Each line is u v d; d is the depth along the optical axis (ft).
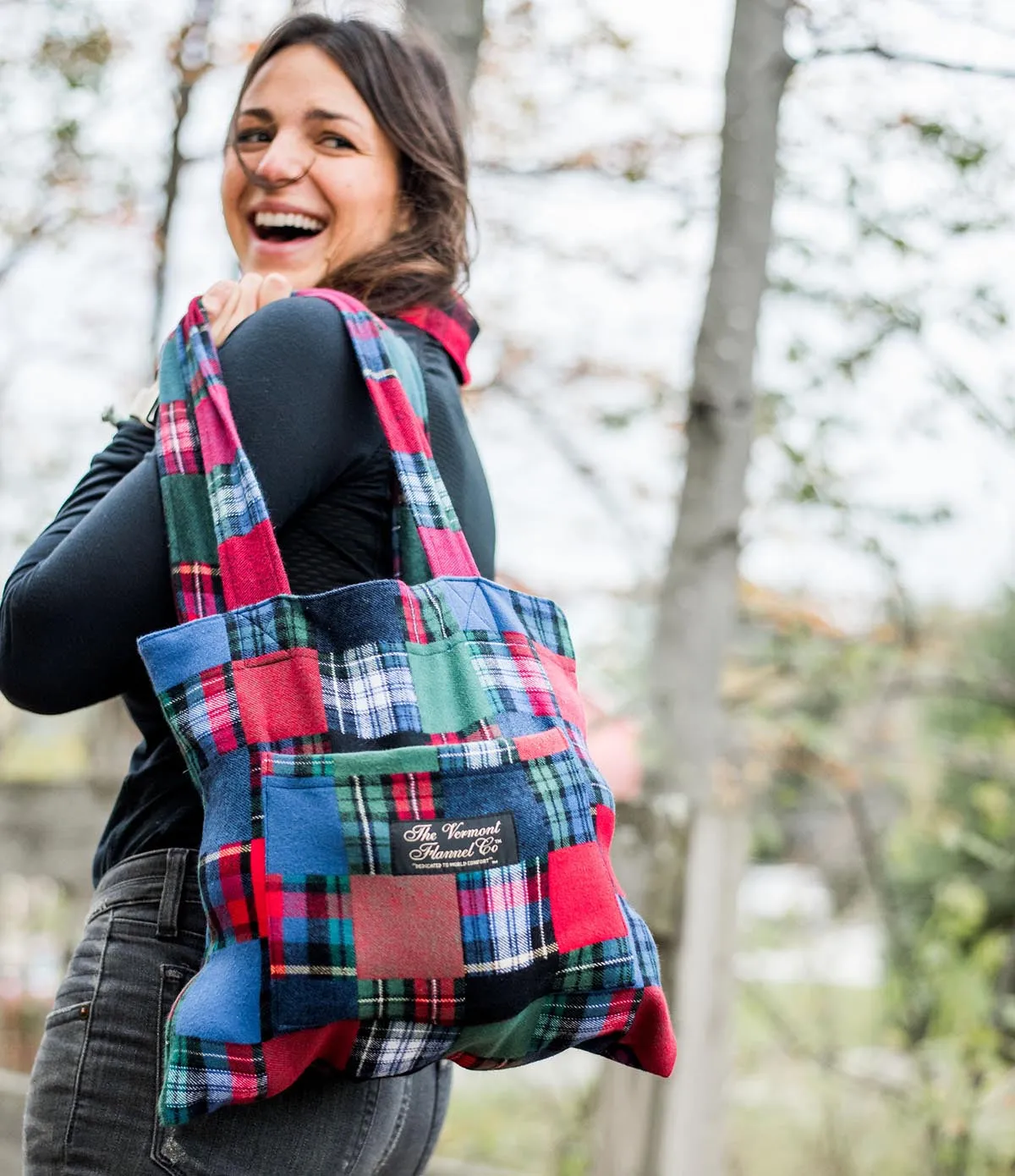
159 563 3.99
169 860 4.03
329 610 3.83
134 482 4.06
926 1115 14.35
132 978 3.95
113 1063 3.89
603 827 4.09
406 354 4.61
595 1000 3.84
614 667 14.93
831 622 16.60
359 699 3.78
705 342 12.79
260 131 5.29
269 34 5.32
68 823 11.18
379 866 3.59
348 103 5.14
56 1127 3.92
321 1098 3.91
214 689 3.69
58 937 17.92
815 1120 15.72
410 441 4.21
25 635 3.90
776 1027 16.24
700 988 8.22
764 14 13.04
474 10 11.09
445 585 4.03
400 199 5.30
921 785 18.66
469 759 3.75
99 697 4.09
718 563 12.46
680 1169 8.19
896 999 16.55
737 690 16.17
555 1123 13.98
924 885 18.06
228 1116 3.82
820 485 14.69
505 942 3.66
